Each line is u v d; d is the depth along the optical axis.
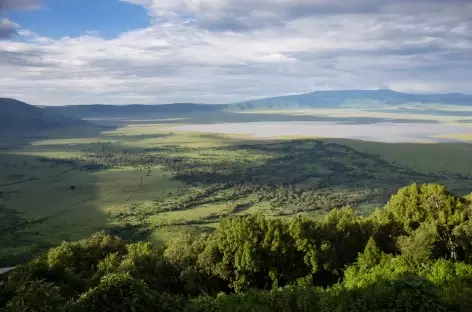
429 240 37.69
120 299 18.95
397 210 49.69
